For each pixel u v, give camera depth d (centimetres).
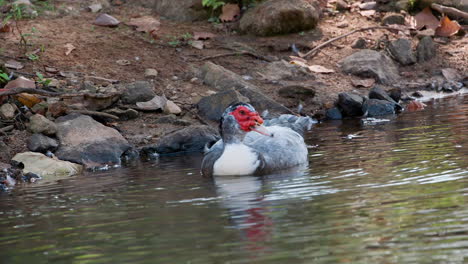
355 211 797
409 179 937
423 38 1978
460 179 912
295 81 1767
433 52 1973
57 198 990
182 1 2005
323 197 875
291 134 1177
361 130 1402
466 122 1372
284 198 886
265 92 1681
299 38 1969
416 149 1147
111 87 1519
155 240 738
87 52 1680
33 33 1717
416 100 1738
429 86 1841
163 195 959
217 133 1395
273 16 1942
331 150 1217
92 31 1798
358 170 1026
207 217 816
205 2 1952
